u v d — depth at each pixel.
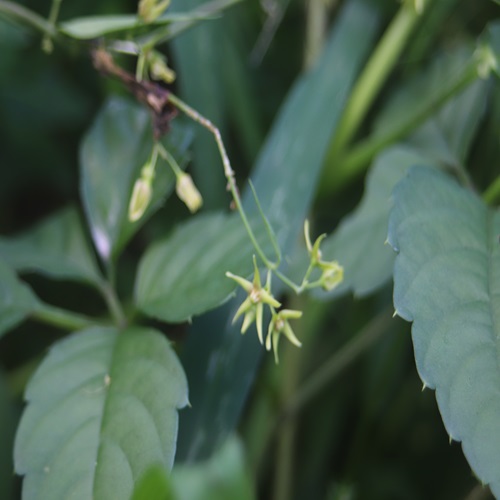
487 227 0.35
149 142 0.38
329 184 0.42
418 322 0.33
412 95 0.42
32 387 0.35
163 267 0.36
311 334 0.42
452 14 0.44
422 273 0.34
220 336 0.38
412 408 0.43
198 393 0.37
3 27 0.42
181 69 0.41
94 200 0.38
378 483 0.43
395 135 0.40
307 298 0.41
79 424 0.34
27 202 0.50
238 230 0.36
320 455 0.43
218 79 0.42
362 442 0.43
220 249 0.36
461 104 0.40
